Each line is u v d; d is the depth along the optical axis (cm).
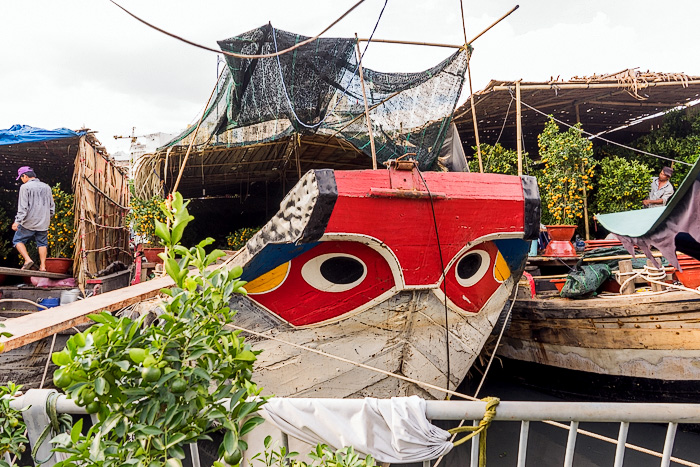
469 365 449
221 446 145
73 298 626
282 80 559
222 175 1087
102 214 912
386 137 673
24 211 712
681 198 315
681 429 482
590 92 955
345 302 373
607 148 1141
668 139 1084
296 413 172
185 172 1024
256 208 1375
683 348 444
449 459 454
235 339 138
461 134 1241
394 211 338
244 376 144
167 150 773
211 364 137
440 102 654
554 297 624
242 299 372
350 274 366
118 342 128
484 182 368
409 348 398
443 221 355
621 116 1205
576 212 926
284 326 377
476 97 933
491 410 168
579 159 927
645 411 171
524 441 173
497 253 415
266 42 540
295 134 738
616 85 898
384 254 353
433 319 398
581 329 532
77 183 759
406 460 171
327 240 334
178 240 144
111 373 127
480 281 416
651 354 470
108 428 129
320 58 573
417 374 409
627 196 955
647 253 367
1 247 961
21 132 757
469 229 368
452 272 388
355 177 328
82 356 126
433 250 363
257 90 585
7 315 605
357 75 615
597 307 506
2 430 167
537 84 876
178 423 128
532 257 719
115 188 1047
